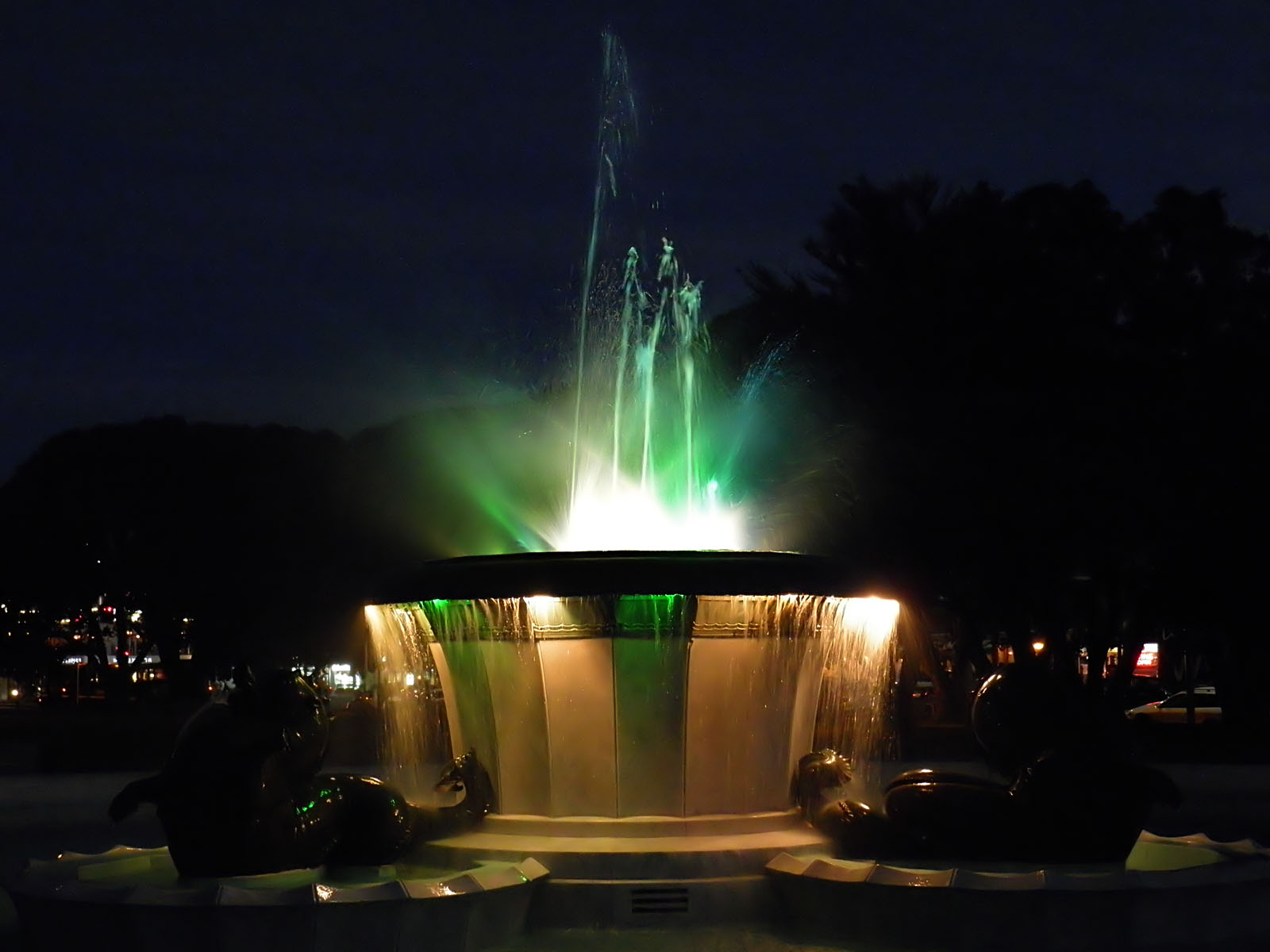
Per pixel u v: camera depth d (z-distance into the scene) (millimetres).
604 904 6383
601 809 6871
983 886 5652
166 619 40344
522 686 6973
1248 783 18344
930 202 23391
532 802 7008
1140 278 23109
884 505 22672
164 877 6441
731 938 6191
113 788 19094
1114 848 6352
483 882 5867
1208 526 22797
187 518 38281
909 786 6527
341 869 6594
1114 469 22000
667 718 6836
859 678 7781
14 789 18844
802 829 7004
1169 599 23969
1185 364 23078
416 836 6734
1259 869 5902
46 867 6352
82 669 62219
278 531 37656
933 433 22172
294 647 39250
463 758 7156
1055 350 22391
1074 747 6422
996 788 6492
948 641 33125
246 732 6141
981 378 22688
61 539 39125
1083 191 23297
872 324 22828
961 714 27906
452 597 6828
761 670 6965
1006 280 22438
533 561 6715
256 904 5367
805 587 6723
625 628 6781
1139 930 5609
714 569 6613
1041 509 22172
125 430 39500
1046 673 6672
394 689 10445
